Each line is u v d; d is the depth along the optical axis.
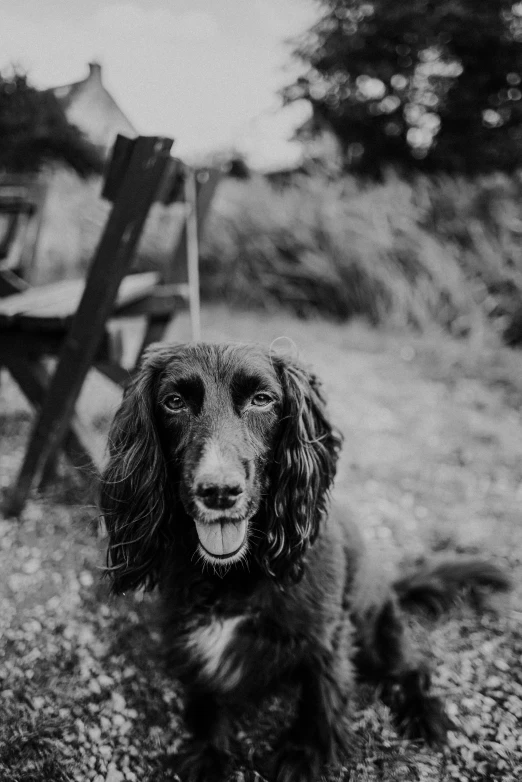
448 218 2.40
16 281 1.25
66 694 0.72
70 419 1.00
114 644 0.79
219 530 0.59
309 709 0.66
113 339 1.03
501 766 0.65
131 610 0.84
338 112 4.14
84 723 0.69
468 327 2.11
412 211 2.38
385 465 1.26
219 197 2.70
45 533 0.98
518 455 1.31
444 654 0.80
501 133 3.96
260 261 2.57
